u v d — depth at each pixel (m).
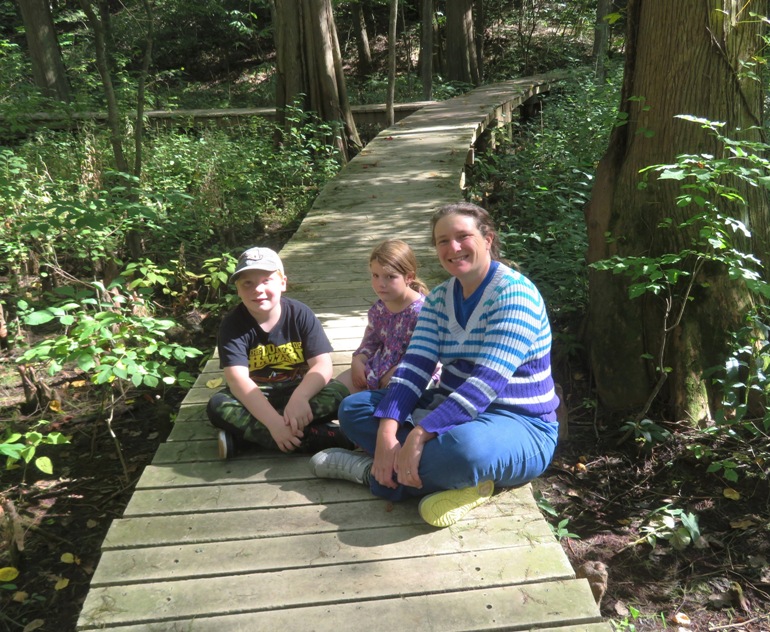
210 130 11.95
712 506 3.91
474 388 2.45
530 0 23.84
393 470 2.52
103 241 6.59
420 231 6.30
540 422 2.63
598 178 5.02
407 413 2.60
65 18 20.95
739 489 3.99
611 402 4.70
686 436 4.31
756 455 4.10
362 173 8.45
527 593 2.20
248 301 2.93
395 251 2.98
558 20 23.61
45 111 12.23
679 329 4.50
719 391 4.45
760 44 4.41
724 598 3.33
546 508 3.77
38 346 3.51
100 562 2.36
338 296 4.96
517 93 14.84
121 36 20.55
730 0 4.24
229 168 9.03
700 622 3.20
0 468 4.07
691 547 3.63
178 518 2.59
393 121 13.56
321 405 2.98
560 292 5.68
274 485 2.79
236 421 2.95
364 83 21.92
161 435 4.40
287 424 2.90
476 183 9.88
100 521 3.63
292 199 9.14
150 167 8.71
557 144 10.00
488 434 2.47
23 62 16.31
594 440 4.50
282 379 3.12
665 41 4.44
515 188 9.04
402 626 2.08
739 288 4.41
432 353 2.68
